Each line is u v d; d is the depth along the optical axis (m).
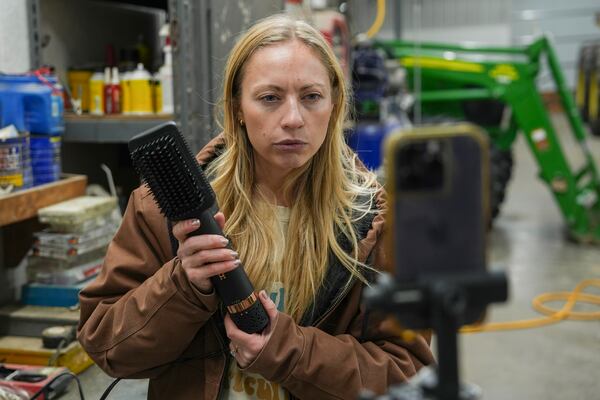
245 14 2.01
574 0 11.54
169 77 1.99
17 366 1.53
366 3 6.71
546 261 4.22
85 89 2.10
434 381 0.49
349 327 1.09
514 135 4.92
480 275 0.48
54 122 1.74
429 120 4.73
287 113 0.96
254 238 1.06
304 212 1.08
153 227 1.05
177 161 0.85
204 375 1.05
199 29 1.79
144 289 0.99
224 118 1.07
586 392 2.50
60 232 1.72
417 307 0.48
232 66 1.02
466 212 0.49
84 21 2.27
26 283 1.81
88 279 1.77
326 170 1.08
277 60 0.96
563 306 3.42
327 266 1.06
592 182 4.53
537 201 6.12
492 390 2.53
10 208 1.54
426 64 4.73
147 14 2.62
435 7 11.95
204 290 0.93
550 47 4.44
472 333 3.11
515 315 3.31
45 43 2.08
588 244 4.60
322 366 0.97
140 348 0.99
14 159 1.60
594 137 9.78
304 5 3.19
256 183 1.10
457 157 0.49
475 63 4.61
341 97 1.05
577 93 10.27
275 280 1.07
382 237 1.08
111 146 2.37
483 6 11.76
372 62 4.23
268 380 0.99
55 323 1.66
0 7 1.83
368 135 3.83
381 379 1.00
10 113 1.65
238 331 0.94
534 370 2.70
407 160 0.48
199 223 0.88
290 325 0.97
